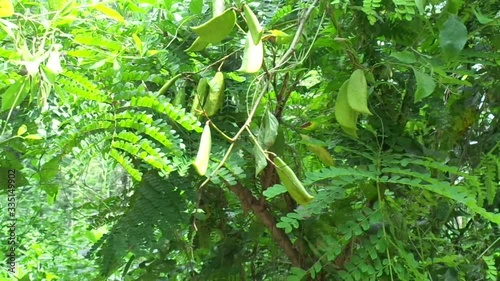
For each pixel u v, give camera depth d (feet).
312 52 4.92
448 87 5.17
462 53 4.71
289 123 5.49
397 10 4.38
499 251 5.61
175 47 4.97
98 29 4.72
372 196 4.62
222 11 4.17
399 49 5.03
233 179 4.56
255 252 5.80
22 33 4.08
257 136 4.44
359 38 4.88
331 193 4.39
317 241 5.04
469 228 5.82
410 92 4.96
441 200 5.40
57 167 4.68
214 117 4.84
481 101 5.47
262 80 4.64
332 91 5.09
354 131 4.55
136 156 4.48
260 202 5.27
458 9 4.63
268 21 4.99
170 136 4.40
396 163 4.54
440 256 5.40
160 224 4.74
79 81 4.29
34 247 8.05
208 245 5.68
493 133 5.51
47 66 3.99
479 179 5.16
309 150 5.20
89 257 4.99
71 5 4.23
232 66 5.02
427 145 5.45
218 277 5.59
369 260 4.53
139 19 5.20
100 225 5.50
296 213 4.38
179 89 4.84
